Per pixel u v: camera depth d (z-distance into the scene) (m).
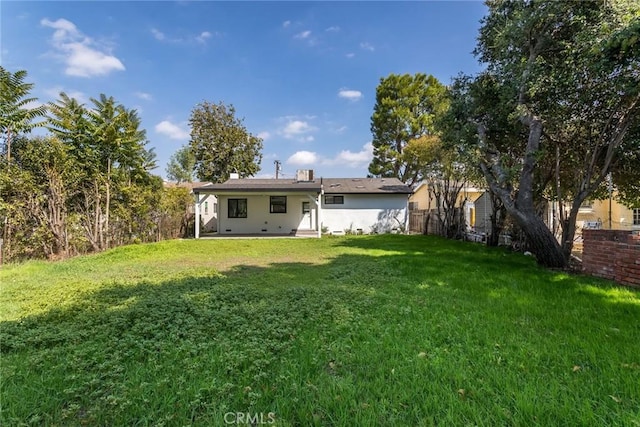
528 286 5.16
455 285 5.30
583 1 6.36
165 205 14.77
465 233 13.90
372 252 10.12
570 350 2.71
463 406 1.92
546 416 1.82
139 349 2.80
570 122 7.33
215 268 7.58
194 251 10.89
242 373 2.35
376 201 18.48
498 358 2.57
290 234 17.19
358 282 5.60
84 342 3.00
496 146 9.46
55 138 10.02
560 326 3.33
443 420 1.79
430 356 2.63
